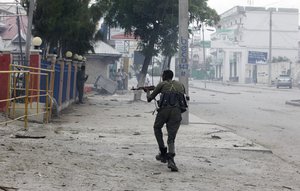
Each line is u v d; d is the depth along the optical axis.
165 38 28.16
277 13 96.12
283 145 13.41
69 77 22.84
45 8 19.94
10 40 36.50
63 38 21.52
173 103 8.85
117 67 59.06
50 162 8.35
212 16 28.19
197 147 11.85
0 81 14.76
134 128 15.03
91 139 12.16
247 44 94.94
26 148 9.57
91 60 42.75
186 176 8.40
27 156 8.66
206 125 16.81
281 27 96.50
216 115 22.28
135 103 27.22
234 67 100.44
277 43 96.44
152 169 8.81
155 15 27.09
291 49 96.62
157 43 28.48
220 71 109.88
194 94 43.88
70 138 12.02
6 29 38.84
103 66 43.06
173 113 8.83
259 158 10.91
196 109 25.59
